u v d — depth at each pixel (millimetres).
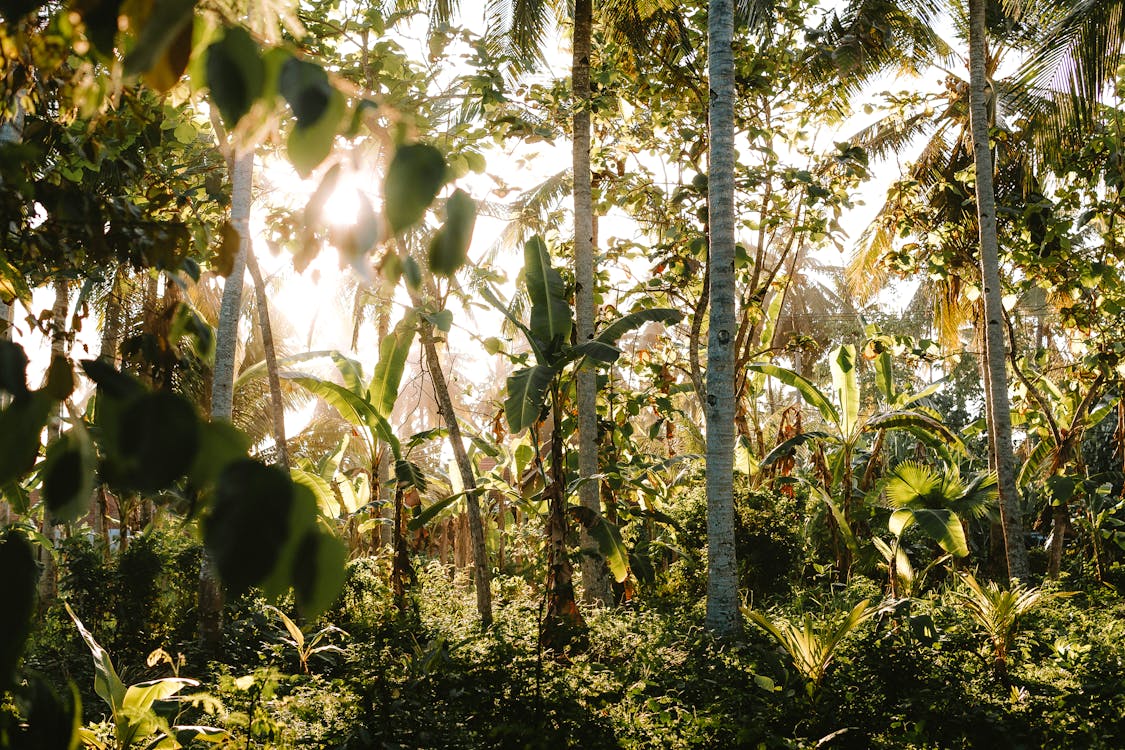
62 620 10789
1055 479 16297
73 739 943
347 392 11734
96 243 1531
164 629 11469
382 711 6613
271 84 840
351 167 906
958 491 13938
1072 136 13289
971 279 16453
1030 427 18688
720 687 7609
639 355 15227
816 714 7039
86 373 817
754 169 13039
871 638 8094
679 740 6461
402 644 10320
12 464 775
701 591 15352
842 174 13797
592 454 12539
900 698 7324
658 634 9344
